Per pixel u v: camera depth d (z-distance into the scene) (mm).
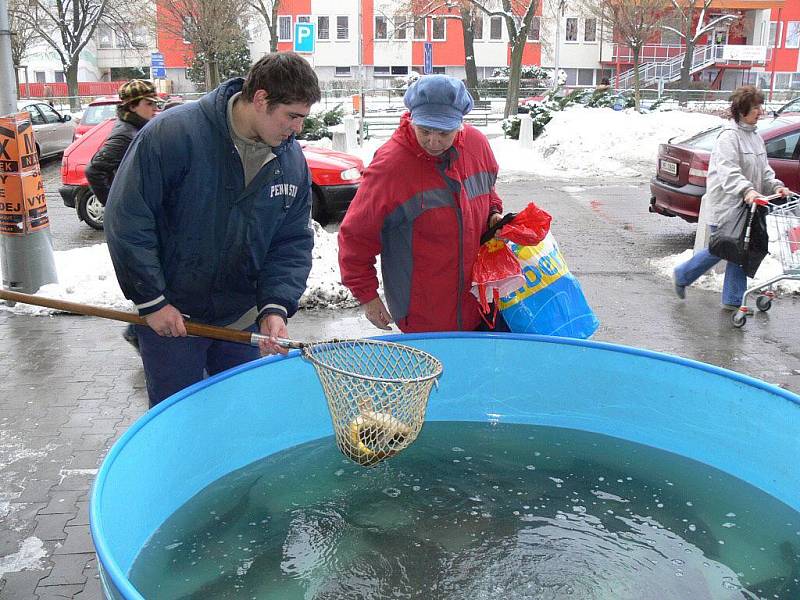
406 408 2766
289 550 2699
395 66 47781
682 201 9375
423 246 3551
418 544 2738
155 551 2682
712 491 3203
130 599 1752
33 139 6801
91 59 49500
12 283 6938
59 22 36125
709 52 44312
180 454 2992
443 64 47969
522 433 3773
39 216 6918
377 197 3457
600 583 2518
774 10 47562
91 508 2186
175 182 2896
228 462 3295
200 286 3148
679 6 38281
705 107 30859
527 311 3807
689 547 2752
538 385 3830
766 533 2867
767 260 7969
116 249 2881
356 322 6469
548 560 2645
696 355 5871
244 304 3379
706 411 3459
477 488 3170
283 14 46656
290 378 3480
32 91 42844
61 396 4953
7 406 4793
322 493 3117
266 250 3213
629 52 46594
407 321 3754
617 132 18469
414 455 3484
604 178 16094
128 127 5430
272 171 3025
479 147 3625
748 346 6078
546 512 2979
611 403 3740
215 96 2883
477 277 3645
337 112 21281
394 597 2434
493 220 3795
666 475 3336
